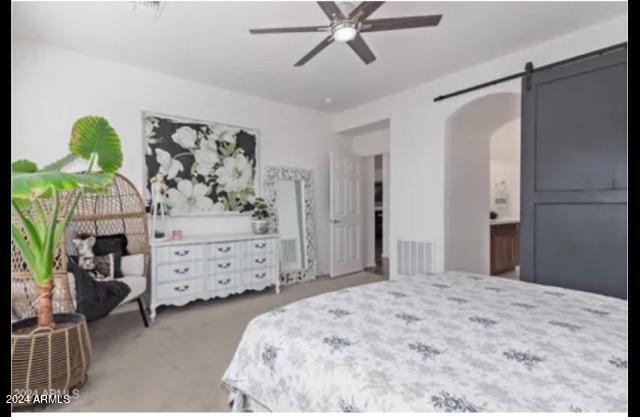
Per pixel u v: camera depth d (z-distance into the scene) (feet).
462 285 7.58
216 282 13.39
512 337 4.75
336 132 19.16
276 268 15.29
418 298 6.58
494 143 20.89
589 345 4.47
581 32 10.13
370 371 3.97
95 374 7.94
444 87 13.70
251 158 15.98
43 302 6.98
